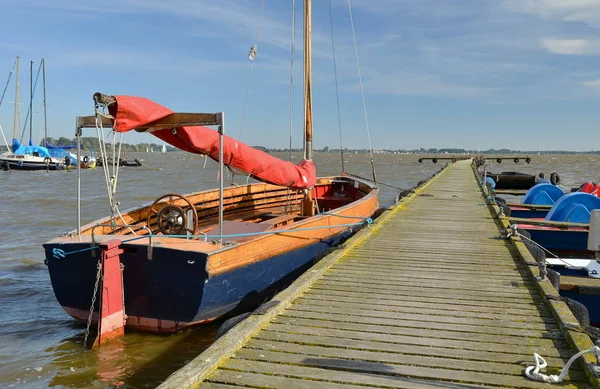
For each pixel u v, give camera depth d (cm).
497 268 698
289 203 1316
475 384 359
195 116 645
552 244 1027
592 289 651
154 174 5341
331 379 364
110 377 577
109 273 621
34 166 5150
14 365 609
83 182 3906
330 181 1526
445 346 427
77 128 687
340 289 596
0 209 2172
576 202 1093
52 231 1617
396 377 369
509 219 1052
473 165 3697
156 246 617
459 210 1307
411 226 1053
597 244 476
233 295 679
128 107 595
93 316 675
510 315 505
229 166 807
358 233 933
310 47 1127
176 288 629
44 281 1013
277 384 355
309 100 1133
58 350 653
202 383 355
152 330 669
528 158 5309
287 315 504
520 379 365
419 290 592
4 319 786
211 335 693
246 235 698
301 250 847
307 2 1127
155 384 563
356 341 437
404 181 4312
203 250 614
